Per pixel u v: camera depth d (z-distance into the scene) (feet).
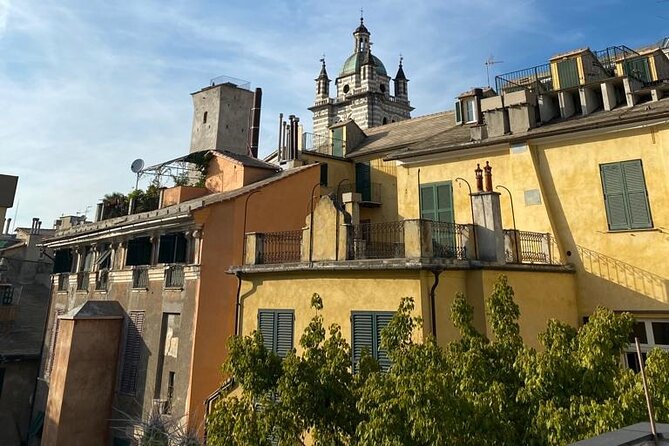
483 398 20.33
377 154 89.76
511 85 67.82
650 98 51.49
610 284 47.67
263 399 25.81
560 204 51.67
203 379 57.77
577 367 21.56
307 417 24.08
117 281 75.05
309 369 25.44
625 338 22.61
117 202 100.68
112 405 68.74
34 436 83.10
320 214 45.73
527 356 22.00
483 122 61.36
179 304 62.13
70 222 118.52
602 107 54.70
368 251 43.01
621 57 68.85
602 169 49.62
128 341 69.62
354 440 23.24
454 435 18.45
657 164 46.50
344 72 212.23
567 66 63.16
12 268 126.82
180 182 91.86
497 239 41.34
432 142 65.05
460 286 40.40
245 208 65.00
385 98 199.93
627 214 47.60
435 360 23.76
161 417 55.52
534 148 53.98
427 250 38.04
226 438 24.82
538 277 45.01
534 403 20.79
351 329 40.63
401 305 27.58
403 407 19.12
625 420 18.03
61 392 65.62
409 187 62.80
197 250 61.52
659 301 44.68
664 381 20.18
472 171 58.08
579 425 18.61
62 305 88.99
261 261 50.26
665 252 45.01
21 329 106.93
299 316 44.93
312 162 87.51
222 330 60.29
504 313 27.45
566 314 47.34
